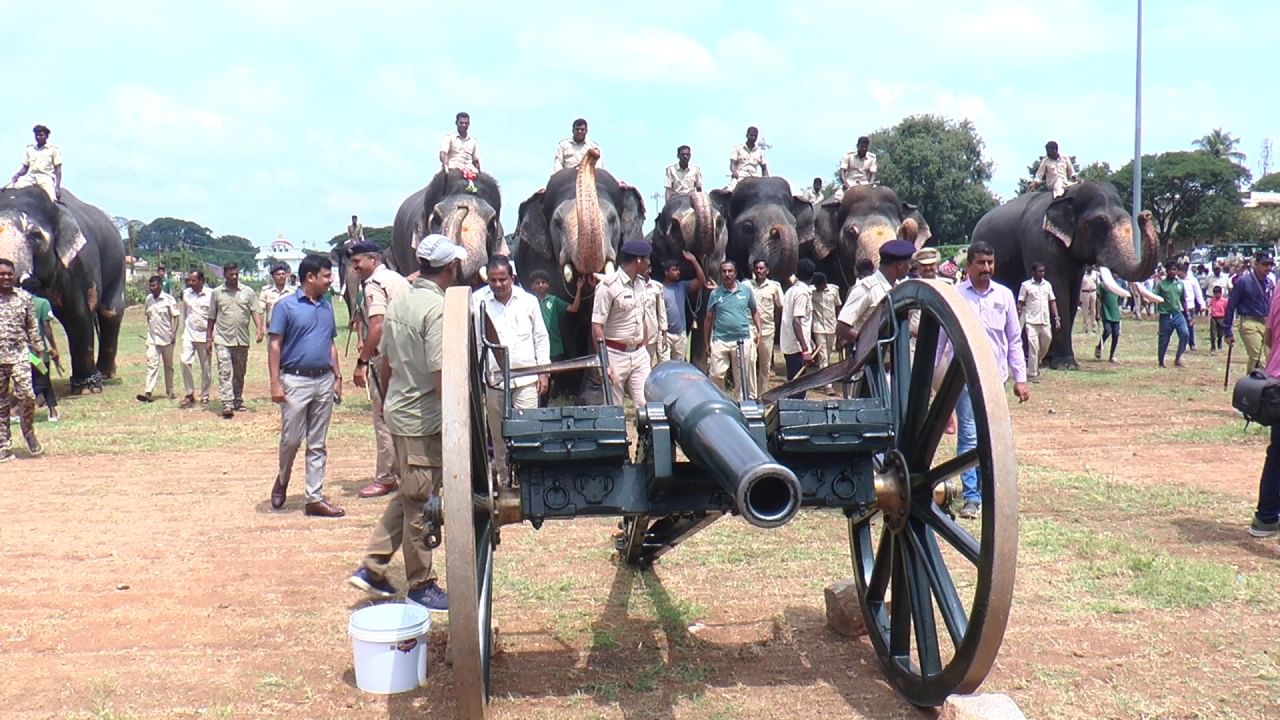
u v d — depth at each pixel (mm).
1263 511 6629
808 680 4539
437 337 4961
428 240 5145
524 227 14234
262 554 6672
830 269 20062
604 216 13219
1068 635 5004
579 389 13656
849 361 4738
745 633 5121
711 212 14945
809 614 5371
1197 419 11828
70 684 4605
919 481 4121
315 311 7594
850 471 4027
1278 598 5488
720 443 3424
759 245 17469
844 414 3934
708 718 4160
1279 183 102625
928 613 4160
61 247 15406
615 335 9000
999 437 3559
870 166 20422
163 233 135250
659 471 3768
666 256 17594
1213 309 20812
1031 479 8453
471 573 3426
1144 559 6059
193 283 14148
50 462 10078
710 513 4555
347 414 13008
